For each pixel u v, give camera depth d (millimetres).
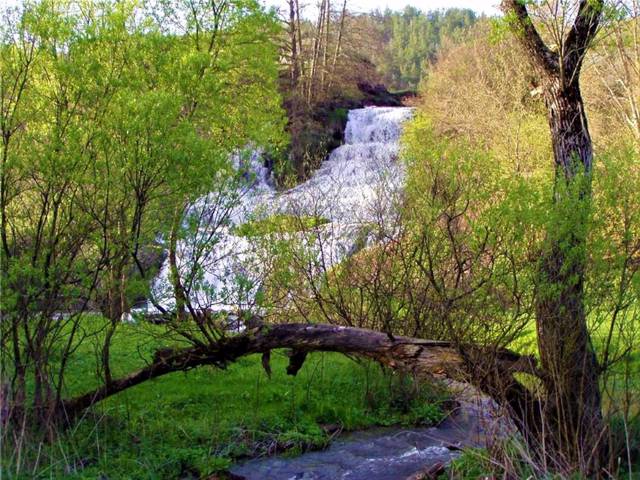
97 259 7086
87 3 7609
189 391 9422
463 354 6652
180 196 7082
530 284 6328
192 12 10406
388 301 8625
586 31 6672
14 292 6590
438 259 7883
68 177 6688
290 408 8938
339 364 10914
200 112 8586
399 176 9469
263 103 11594
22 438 6363
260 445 7922
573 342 6180
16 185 6949
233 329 8062
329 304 9383
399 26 86125
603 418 6109
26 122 7012
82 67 6926
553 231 6066
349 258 9320
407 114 36500
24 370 6883
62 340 7922
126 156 6738
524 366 6438
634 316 6117
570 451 6066
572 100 6672
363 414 8984
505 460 5875
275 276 8602
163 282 7289
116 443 7465
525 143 16047
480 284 6945
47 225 6980
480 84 26234
